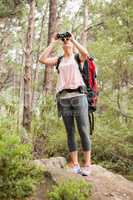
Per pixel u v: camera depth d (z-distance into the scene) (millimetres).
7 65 28422
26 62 12867
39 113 10742
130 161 14016
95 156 14203
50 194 4980
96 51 13875
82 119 5609
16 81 27922
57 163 6441
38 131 10227
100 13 17328
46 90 13516
